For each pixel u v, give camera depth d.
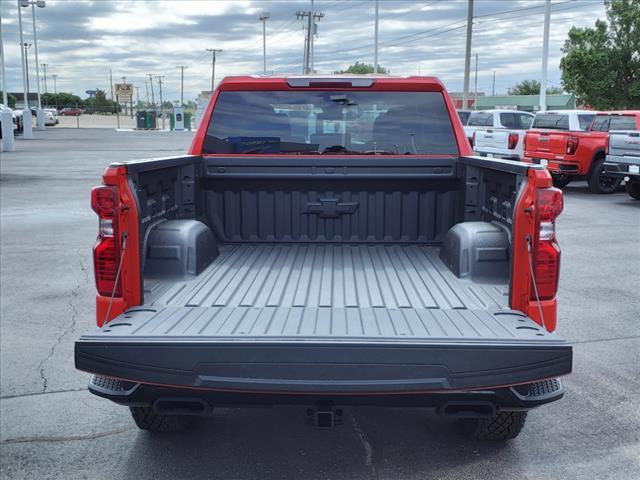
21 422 4.62
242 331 3.29
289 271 4.45
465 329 3.32
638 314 7.11
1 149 33.34
